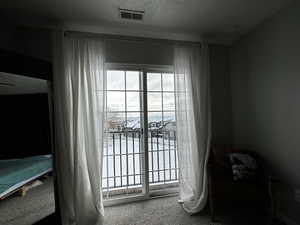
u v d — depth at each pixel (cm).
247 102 231
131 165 245
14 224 147
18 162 151
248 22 202
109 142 236
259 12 183
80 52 193
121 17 184
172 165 262
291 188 173
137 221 187
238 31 223
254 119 220
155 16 185
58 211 176
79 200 182
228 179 192
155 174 255
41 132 168
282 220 176
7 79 146
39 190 164
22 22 187
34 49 196
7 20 180
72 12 172
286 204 175
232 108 258
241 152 218
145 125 234
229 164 212
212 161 212
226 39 245
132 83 235
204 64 227
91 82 194
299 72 163
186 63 227
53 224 171
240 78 242
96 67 199
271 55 193
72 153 188
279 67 183
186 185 217
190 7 170
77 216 177
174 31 218
